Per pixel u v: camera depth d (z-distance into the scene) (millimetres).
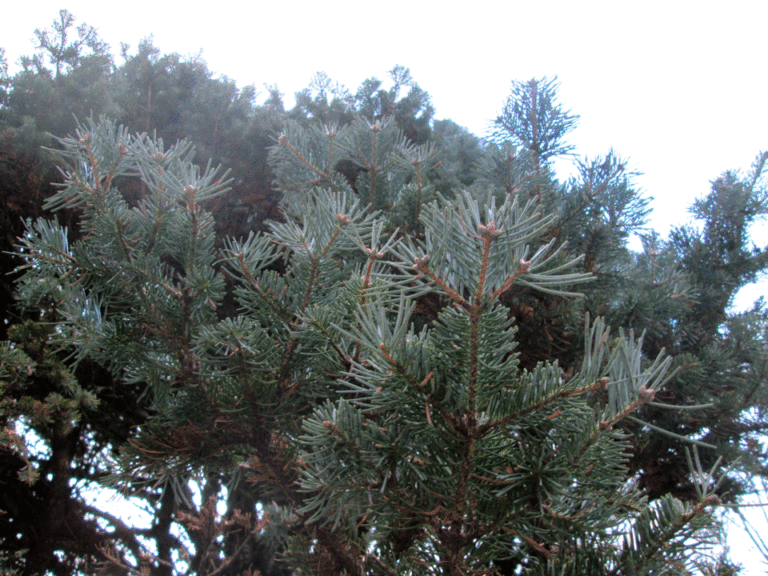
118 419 2381
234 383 958
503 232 644
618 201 1769
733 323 2121
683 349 2029
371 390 748
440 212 661
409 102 3262
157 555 2479
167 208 960
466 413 736
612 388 732
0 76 2896
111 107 2705
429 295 1450
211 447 1003
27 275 974
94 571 2213
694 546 790
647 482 1677
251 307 963
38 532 2203
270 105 3500
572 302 1569
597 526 805
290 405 1001
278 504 1900
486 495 781
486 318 681
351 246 935
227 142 2727
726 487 1506
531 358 1653
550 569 816
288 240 943
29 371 1867
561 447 774
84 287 987
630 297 1748
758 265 2605
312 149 1655
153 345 992
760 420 1688
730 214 2701
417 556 876
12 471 2203
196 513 2262
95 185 961
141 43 3145
